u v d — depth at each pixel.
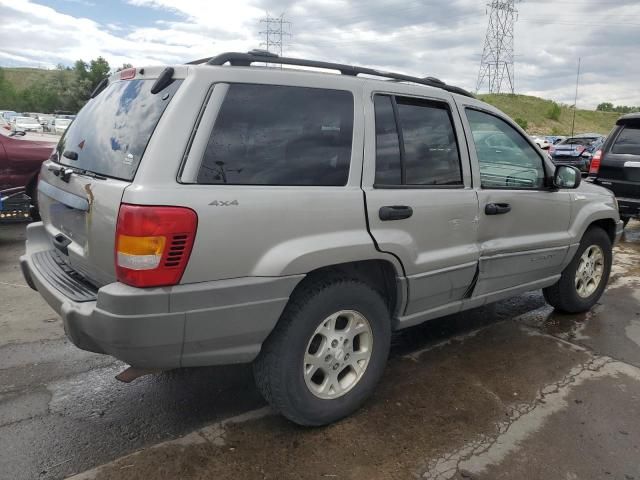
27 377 3.52
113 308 2.28
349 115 2.93
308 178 2.73
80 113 3.39
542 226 4.12
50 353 3.87
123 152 2.55
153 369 2.61
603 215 4.74
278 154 2.66
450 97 3.50
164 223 2.27
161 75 2.62
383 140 3.06
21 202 7.11
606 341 4.27
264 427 2.98
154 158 2.34
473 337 4.30
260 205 2.51
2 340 4.09
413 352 4.00
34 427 2.95
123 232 2.28
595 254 4.88
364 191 2.90
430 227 3.23
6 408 3.14
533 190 4.02
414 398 3.31
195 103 2.46
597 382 3.58
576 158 17.59
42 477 2.54
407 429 2.98
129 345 2.32
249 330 2.55
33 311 4.70
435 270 3.29
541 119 81.50
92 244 2.54
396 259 3.05
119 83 3.07
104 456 2.71
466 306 3.71
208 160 2.44
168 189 2.31
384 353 3.16
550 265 4.29
